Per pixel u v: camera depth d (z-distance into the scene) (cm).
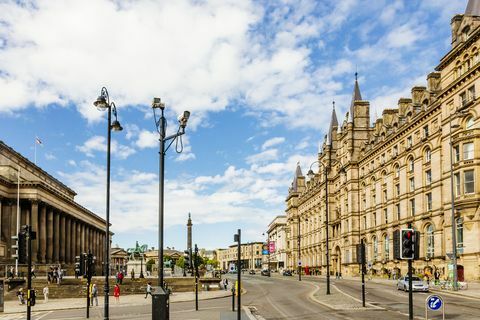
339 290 5144
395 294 4494
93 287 4294
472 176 5303
